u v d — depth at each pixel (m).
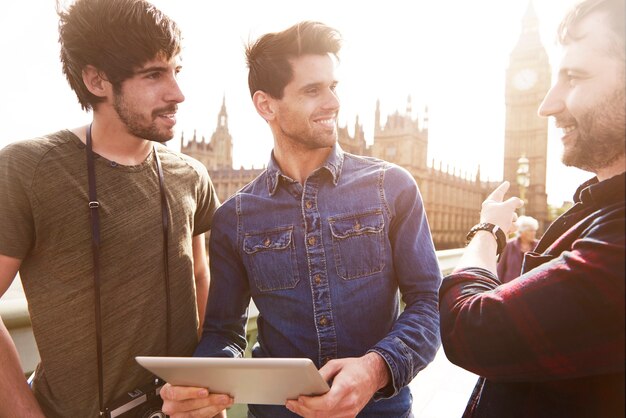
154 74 1.12
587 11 0.62
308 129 1.13
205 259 1.57
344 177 1.21
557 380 0.66
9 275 1.07
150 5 1.11
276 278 1.20
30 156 1.09
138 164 1.22
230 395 0.95
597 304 0.55
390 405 1.20
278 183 1.22
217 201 1.52
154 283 1.22
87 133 1.18
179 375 0.88
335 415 0.91
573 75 0.64
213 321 1.28
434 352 1.10
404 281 1.18
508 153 71.69
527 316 0.61
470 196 66.31
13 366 1.07
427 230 1.23
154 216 1.23
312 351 1.18
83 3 1.09
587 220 0.66
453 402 3.37
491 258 0.83
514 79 72.25
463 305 0.71
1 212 1.04
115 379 1.17
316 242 1.17
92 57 1.09
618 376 0.60
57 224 1.11
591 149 0.64
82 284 1.14
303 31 1.09
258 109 1.20
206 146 54.97
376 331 1.18
